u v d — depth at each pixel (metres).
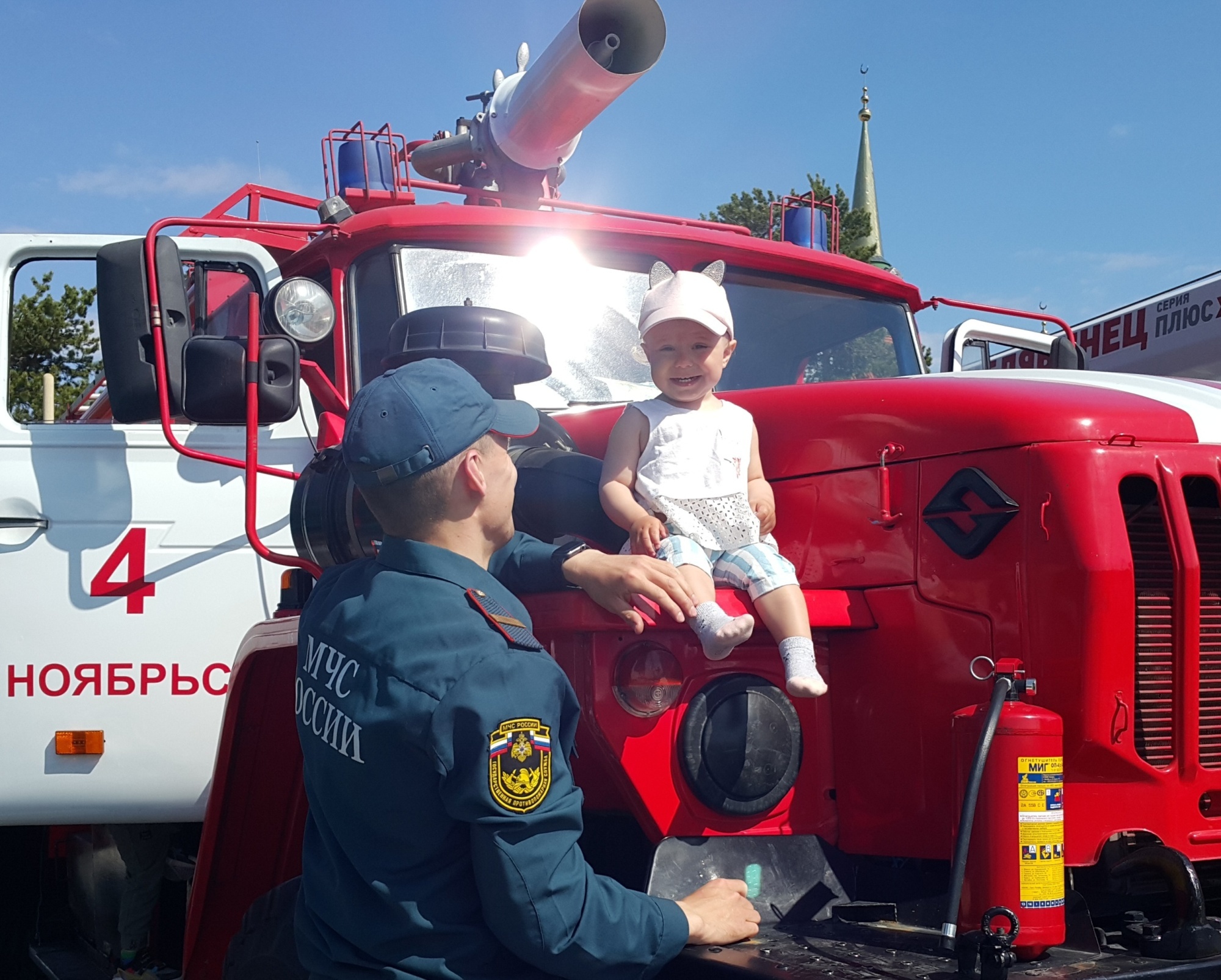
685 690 2.33
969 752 2.08
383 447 1.95
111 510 3.46
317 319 3.19
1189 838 2.28
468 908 1.86
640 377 3.72
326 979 1.93
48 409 5.14
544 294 3.69
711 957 2.01
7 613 3.39
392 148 4.47
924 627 2.38
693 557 2.35
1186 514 2.29
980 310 4.38
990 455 2.31
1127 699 2.20
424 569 1.93
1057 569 2.21
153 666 3.44
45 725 3.40
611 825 2.75
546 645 2.41
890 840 2.39
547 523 2.63
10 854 4.12
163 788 3.44
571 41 3.84
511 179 4.58
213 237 3.69
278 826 2.82
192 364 2.82
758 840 2.37
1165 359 6.23
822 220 4.94
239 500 3.52
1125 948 2.10
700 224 4.39
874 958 2.00
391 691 1.83
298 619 2.63
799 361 4.08
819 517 2.58
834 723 2.52
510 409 2.12
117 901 3.81
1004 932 1.92
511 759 1.78
